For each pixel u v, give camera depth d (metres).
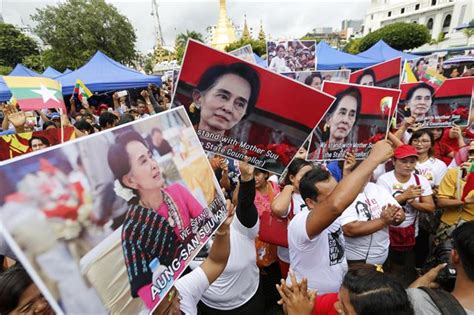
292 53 7.07
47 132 2.63
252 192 1.69
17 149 2.48
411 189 2.47
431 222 2.92
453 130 3.82
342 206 1.27
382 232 2.20
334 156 2.65
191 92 1.53
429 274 1.59
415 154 2.61
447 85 3.77
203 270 1.47
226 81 1.53
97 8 25.52
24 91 3.44
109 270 0.69
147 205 0.84
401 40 34.59
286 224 2.29
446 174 2.69
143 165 0.86
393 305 0.99
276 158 1.64
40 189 0.60
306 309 1.21
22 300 0.95
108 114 4.75
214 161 3.17
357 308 1.04
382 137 2.65
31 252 0.56
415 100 3.96
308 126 1.60
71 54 25.77
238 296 1.81
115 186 0.76
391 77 3.68
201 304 1.90
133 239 0.78
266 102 1.56
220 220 1.14
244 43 33.97
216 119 1.56
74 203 0.66
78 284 0.62
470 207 2.52
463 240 1.15
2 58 31.27
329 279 1.71
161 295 0.82
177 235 0.92
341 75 4.36
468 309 1.11
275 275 2.64
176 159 1.00
